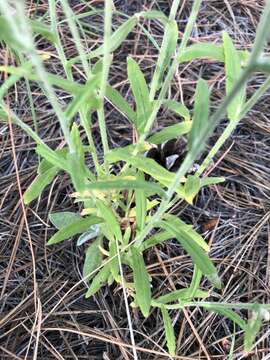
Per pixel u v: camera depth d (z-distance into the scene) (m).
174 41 0.25
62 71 0.42
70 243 0.36
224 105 0.15
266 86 0.22
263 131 0.41
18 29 0.18
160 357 0.33
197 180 0.27
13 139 0.36
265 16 0.17
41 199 0.37
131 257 0.30
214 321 0.34
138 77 0.28
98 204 0.28
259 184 0.39
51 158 0.26
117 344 0.33
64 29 0.43
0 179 0.37
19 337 0.33
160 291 0.35
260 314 0.26
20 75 0.20
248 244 0.37
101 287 0.35
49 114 0.40
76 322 0.33
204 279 0.35
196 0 0.23
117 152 0.26
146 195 0.30
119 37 0.23
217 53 0.24
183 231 0.27
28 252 0.35
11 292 0.34
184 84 0.42
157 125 0.40
